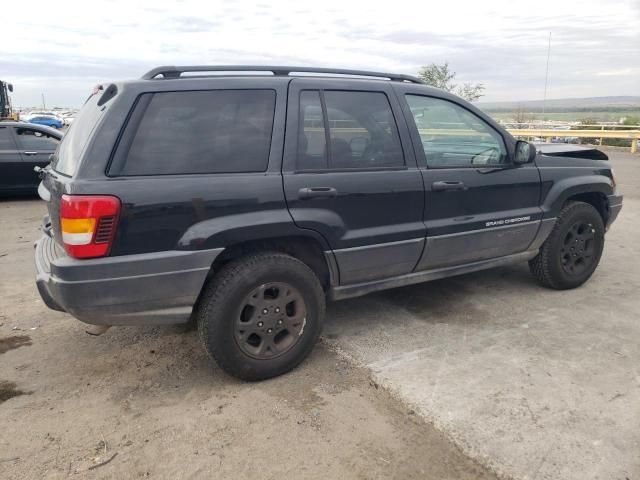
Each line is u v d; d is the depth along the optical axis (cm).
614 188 485
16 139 934
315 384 313
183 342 373
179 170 285
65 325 404
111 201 263
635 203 925
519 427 267
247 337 308
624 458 244
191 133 291
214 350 300
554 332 380
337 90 336
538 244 440
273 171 306
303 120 320
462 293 464
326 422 275
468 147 390
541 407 284
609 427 266
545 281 461
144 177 275
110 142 272
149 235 275
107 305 273
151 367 338
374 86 352
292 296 318
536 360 338
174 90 291
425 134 370
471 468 239
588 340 367
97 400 299
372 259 346
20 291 479
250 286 299
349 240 331
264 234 301
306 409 288
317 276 351
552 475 233
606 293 461
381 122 350
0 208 895
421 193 358
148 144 280
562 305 434
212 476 236
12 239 673
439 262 384
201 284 289
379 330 388
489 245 404
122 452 253
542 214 425
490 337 374
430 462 244
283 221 304
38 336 385
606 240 659
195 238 283
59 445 258
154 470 240
